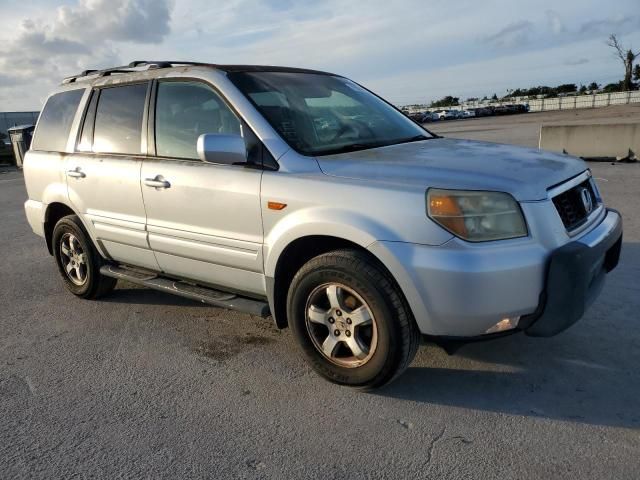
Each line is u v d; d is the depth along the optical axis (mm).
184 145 3941
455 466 2590
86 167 4605
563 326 2889
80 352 4047
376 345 3090
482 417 2973
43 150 5227
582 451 2645
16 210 10797
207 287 4113
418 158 3309
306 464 2660
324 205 3139
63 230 5035
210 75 3830
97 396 3395
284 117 3646
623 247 5711
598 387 3195
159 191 3988
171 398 3332
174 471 2652
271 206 3350
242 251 3596
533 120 36156
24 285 5770
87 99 4793
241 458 2729
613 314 4137
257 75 3959
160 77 4164
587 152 12117
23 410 3270
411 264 2859
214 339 4156
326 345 3316
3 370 3814
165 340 4180
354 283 3064
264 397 3291
